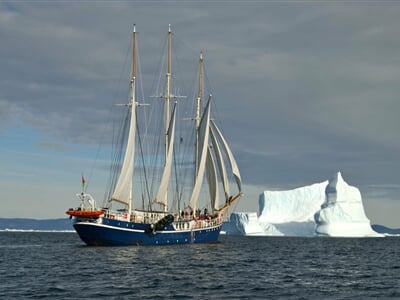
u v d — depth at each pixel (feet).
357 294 122.01
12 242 390.83
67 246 306.96
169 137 294.25
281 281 143.13
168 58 297.12
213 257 216.13
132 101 263.70
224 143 305.12
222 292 120.26
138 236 246.27
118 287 124.06
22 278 139.85
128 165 256.52
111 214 241.55
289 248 335.06
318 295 119.24
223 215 308.81
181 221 271.49
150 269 163.43
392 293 124.26
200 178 292.81
